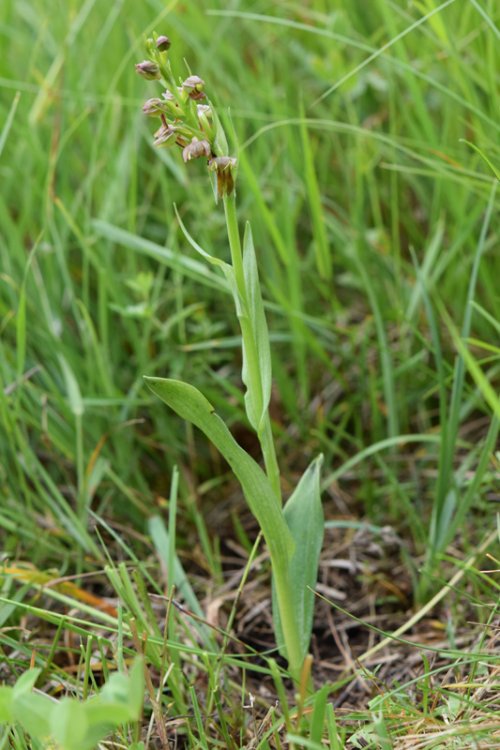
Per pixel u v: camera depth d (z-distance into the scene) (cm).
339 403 60
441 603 51
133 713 39
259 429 45
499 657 44
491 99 55
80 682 48
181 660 49
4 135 55
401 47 56
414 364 58
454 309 59
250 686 49
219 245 62
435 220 59
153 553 55
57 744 41
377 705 44
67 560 53
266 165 62
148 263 62
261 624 52
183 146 43
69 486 56
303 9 63
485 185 52
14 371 57
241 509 58
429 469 57
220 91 63
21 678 40
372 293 56
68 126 63
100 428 57
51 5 68
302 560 46
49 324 57
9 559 53
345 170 62
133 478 57
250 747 45
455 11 60
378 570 53
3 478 55
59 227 60
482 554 50
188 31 66
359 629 51
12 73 65
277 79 67
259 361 44
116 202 61
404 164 60
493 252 59
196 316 59
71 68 62
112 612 51
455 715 44
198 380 59
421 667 48
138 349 58
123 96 64
